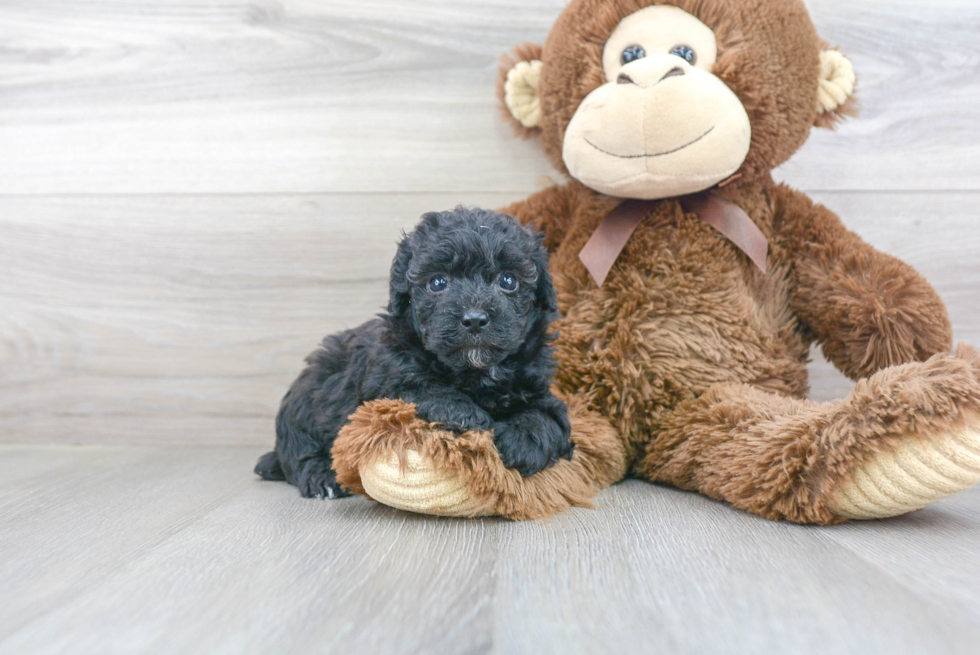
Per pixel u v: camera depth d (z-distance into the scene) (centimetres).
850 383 238
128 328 253
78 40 248
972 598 111
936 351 183
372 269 250
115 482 201
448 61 247
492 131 248
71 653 94
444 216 164
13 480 202
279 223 250
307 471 184
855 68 238
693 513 164
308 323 252
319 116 249
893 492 147
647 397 195
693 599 110
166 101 249
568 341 199
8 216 252
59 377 254
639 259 202
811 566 125
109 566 128
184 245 251
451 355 152
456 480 148
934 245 240
